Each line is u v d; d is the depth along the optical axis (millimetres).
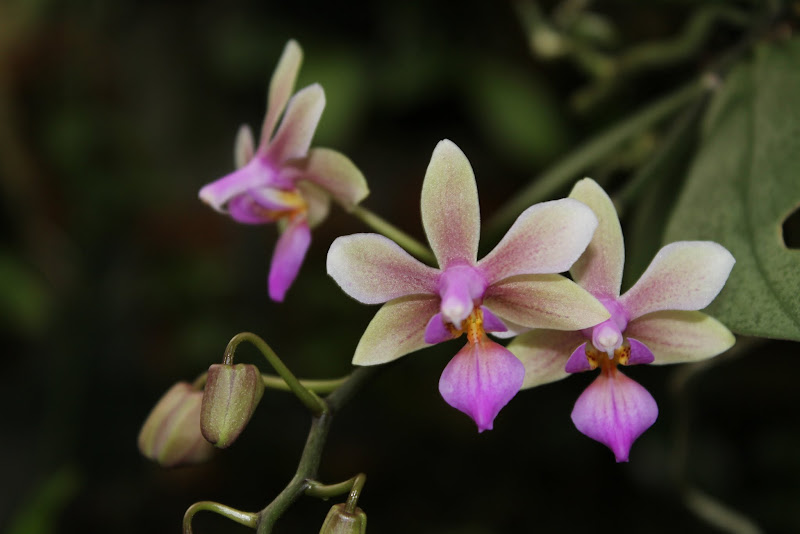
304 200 324
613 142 346
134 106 677
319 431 296
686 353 294
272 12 548
